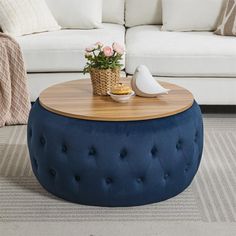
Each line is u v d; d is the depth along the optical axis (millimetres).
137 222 2098
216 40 3305
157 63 3178
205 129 3143
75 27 3686
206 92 3246
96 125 2078
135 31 3676
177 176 2201
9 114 3182
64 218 2129
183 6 3635
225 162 2670
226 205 2236
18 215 2154
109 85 2367
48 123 2156
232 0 3482
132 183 2121
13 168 2600
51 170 2221
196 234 2018
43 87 3262
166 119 2135
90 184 2129
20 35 3391
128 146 2059
